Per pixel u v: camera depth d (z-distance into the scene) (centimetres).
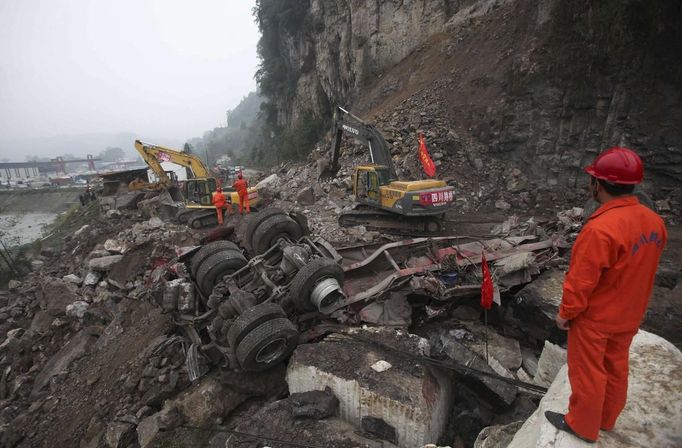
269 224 889
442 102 2020
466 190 1658
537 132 1609
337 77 3700
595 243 234
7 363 1131
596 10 1410
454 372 599
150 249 1280
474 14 2495
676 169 1294
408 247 912
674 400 320
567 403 327
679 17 1257
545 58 1600
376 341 628
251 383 653
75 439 736
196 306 785
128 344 912
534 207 1526
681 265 880
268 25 4828
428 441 496
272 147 5612
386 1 2955
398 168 1733
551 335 671
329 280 700
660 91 1317
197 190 1742
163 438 611
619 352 259
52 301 1248
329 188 1783
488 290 556
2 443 809
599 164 250
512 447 330
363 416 531
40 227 4209
